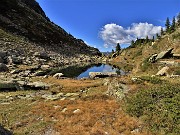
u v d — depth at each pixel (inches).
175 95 917.8
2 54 2795.3
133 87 1101.7
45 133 799.1
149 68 2219.5
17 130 829.2
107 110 928.3
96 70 3275.1
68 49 5792.3
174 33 3799.2
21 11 6102.4
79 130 778.8
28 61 2967.5
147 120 800.9
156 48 3983.8
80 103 1059.3
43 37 5506.9
